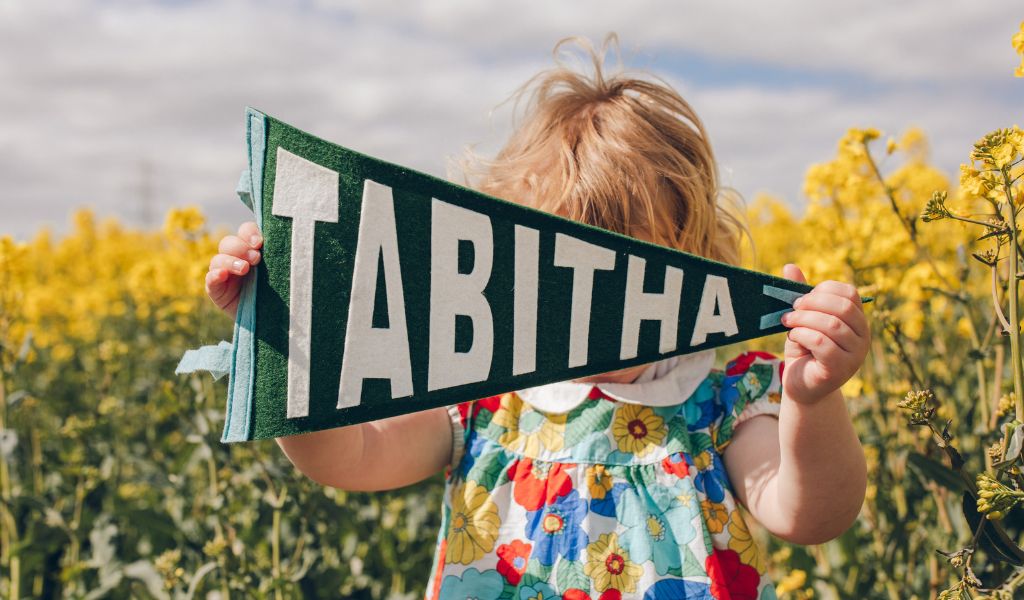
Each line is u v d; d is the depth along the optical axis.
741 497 1.46
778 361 1.56
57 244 10.67
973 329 2.06
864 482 1.31
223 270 1.19
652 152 1.48
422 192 1.24
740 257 1.73
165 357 4.48
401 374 1.23
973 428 2.44
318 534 3.15
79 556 3.39
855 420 2.91
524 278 1.26
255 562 2.66
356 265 1.22
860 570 2.54
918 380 2.07
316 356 1.21
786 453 1.28
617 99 1.55
